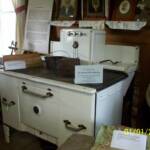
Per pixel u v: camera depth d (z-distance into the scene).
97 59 1.75
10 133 1.95
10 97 1.65
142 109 1.75
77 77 1.27
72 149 1.05
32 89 1.46
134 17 1.65
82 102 1.22
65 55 1.87
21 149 1.83
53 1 2.14
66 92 1.28
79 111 1.25
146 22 1.58
